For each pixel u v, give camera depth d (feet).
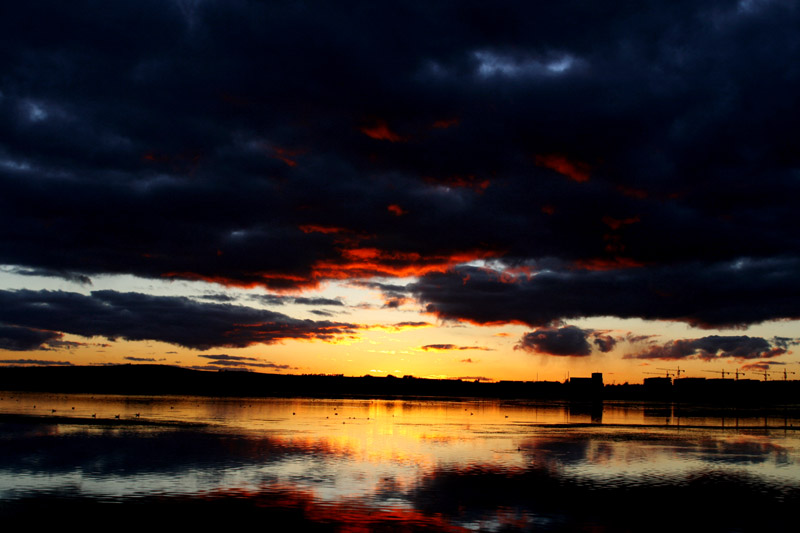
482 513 128.88
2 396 604.90
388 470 175.94
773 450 240.94
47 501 132.26
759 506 139.64
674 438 284.00
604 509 134.92
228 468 173.27
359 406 550.77
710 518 129.39
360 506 132.36
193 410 427.74
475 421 379.55
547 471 180.14
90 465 175.01
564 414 486.79
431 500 139.23
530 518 126.21
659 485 161.68
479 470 179.73
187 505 130.11
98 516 120.88
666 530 120.67
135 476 159.84
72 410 396.98
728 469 189.37
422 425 337.11
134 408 433.89
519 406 637.30
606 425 362.74
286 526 116.16
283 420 349.61
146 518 119.75
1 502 131.13
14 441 224.74
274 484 152.56
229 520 119.24
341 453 208.13
